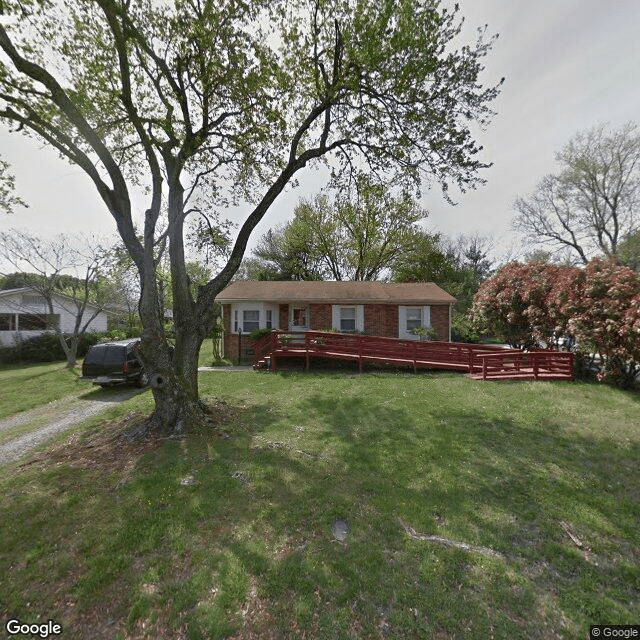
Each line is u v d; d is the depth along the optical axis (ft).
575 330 26.55
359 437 17.26
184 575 8.32
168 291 82.69
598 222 73.15
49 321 59.88
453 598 7.60
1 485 12.99
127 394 31.63
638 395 24.43
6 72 16.42
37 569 8.61
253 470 13.60
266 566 8.54
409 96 21.90
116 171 18.54
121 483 12.78
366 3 19.43
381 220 79.41
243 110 22.75
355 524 10.14
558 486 12.30
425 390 27.43
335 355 38.47
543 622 7.10
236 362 45.75
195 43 19.34
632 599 7.69
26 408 27.27
